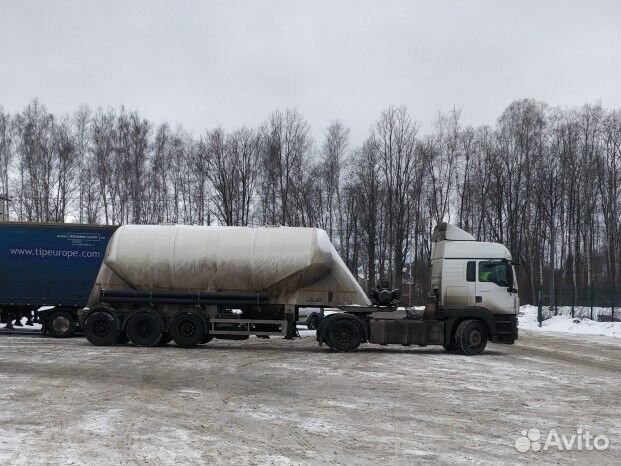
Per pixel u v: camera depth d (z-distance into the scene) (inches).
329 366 638.5
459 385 530.9
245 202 2114.9
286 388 499.8
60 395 450.6
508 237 2155.5
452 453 315.3
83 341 858.8
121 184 2121.1
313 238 786.8
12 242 898.1
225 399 447.2
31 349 746.2
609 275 2207.2
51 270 895.1
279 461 294.4
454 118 2188.7
